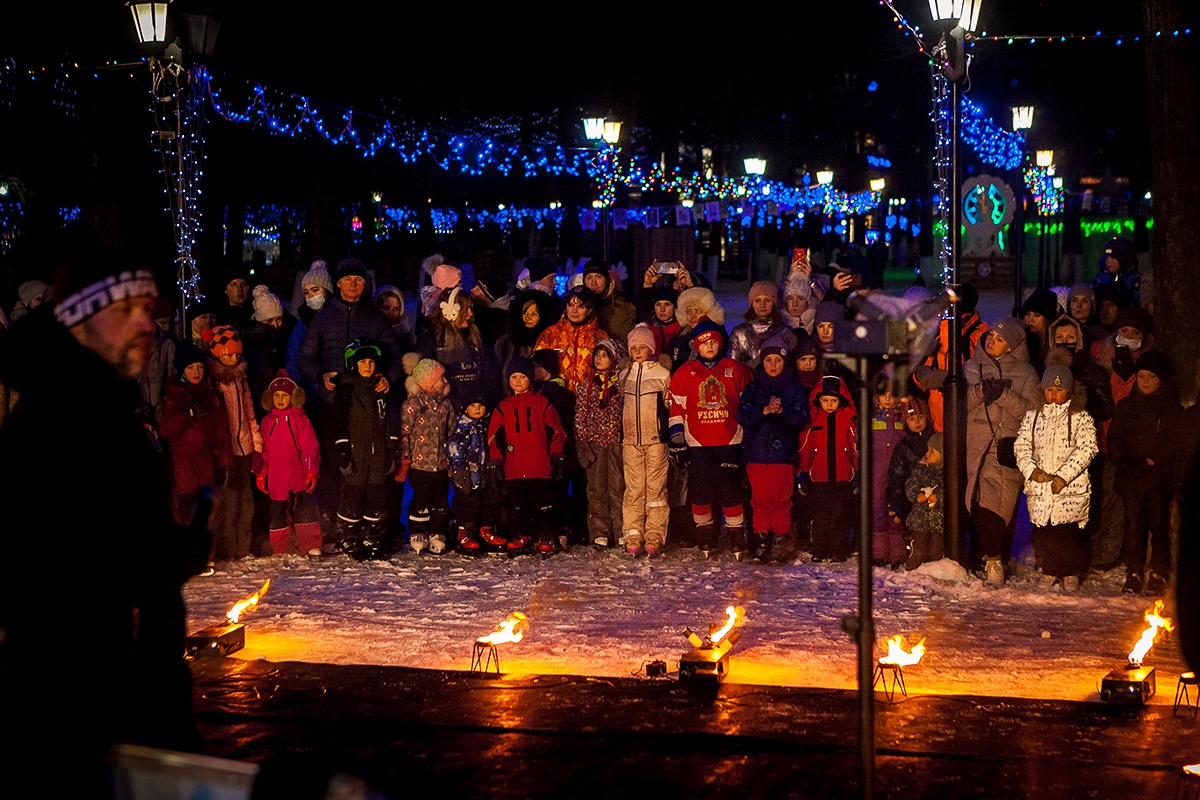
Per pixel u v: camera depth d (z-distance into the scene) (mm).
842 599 8039
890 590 8297
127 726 3189
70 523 3035
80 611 3049
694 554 9609
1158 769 4793
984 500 8648
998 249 35156
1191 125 8797
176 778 2072
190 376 8984
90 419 3141
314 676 6020
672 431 9406
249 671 6109
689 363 9492
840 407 9188
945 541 8641
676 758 4910
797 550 9641
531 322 10414
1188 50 8789
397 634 7207
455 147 30844
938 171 9180
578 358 10055
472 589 8422
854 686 6109
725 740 5086
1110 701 5543
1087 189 38281
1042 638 7043
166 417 8875
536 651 6781
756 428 9258
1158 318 8961
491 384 10117
